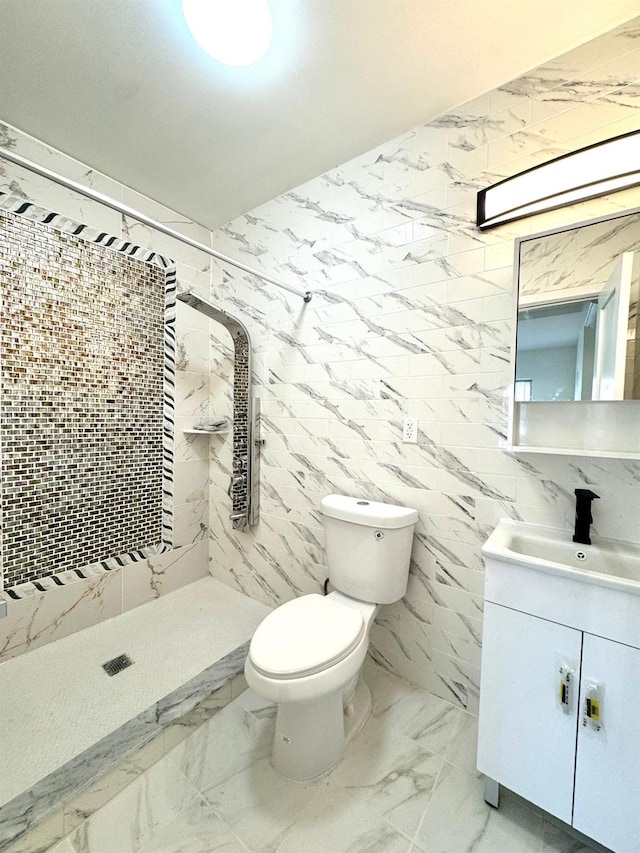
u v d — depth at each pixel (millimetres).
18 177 1482
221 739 1269
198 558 2305
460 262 1353
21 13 1012
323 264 1721
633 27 1045
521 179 1179
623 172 1029
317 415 1773
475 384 1336
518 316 1204
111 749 1127
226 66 1164
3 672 1462
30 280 1530
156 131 1463
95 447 1777
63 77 1214
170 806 1043
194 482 2256
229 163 1650
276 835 977
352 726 1286
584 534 1102
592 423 1144
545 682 938
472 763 1185
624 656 836
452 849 950
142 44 1097
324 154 1585
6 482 1495
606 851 938
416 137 1431
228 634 1754
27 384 1539
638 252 1049
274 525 1980
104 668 1498
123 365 1874
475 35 1070
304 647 1089
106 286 1785
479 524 1345
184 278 2113
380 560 1374
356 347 1627
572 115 1138
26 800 970
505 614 997
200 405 2264
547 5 989
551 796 935
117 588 1890
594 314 1105
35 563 1591
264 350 1975
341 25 1035
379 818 1020
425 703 1431
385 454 1560
